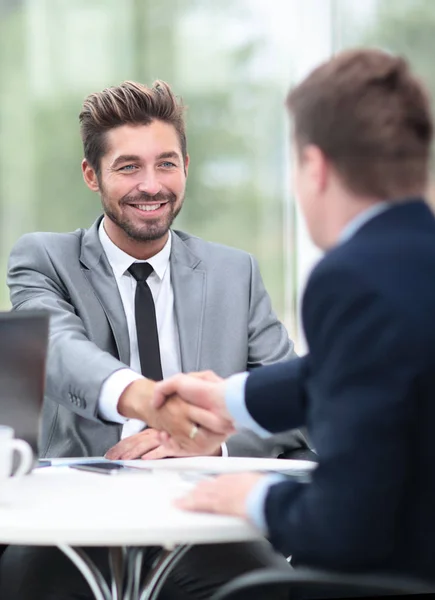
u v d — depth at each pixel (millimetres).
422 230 1570
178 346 2785
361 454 1423
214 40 4742
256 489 1645
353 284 1479
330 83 1599
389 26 4746
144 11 4672
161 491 1938
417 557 1452
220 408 2117
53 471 2193
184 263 2865
